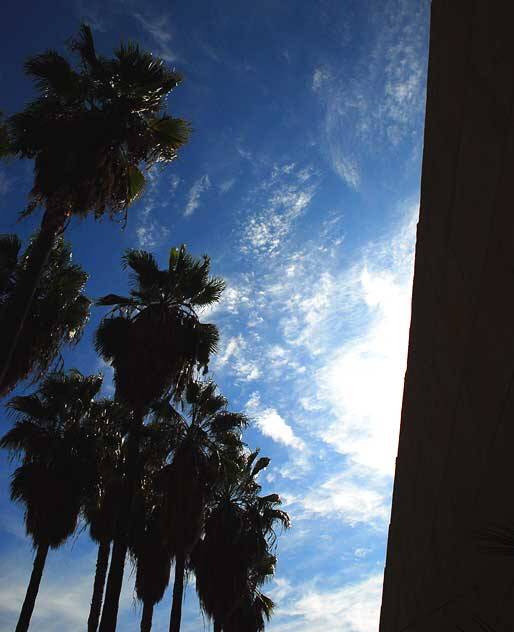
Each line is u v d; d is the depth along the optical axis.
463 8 4.44
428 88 5.51
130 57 11.96
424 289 6.18
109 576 13.15
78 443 18.20
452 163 4.96
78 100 11.71
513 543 4.14
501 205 4.04
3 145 11.27
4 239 14.16
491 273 4.36
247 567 19.31
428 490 6.69
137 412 15.02
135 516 19.55
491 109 4.06
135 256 17.19
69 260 15.55
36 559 16.53
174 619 16.70
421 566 7.39
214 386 19.36
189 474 15.63
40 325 14.01
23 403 18.48
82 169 10.50
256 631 21.55
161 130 11.95
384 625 10.49
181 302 16.86
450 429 5.72
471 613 5.62
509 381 4.28
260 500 22.70
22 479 17.33
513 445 4.36
